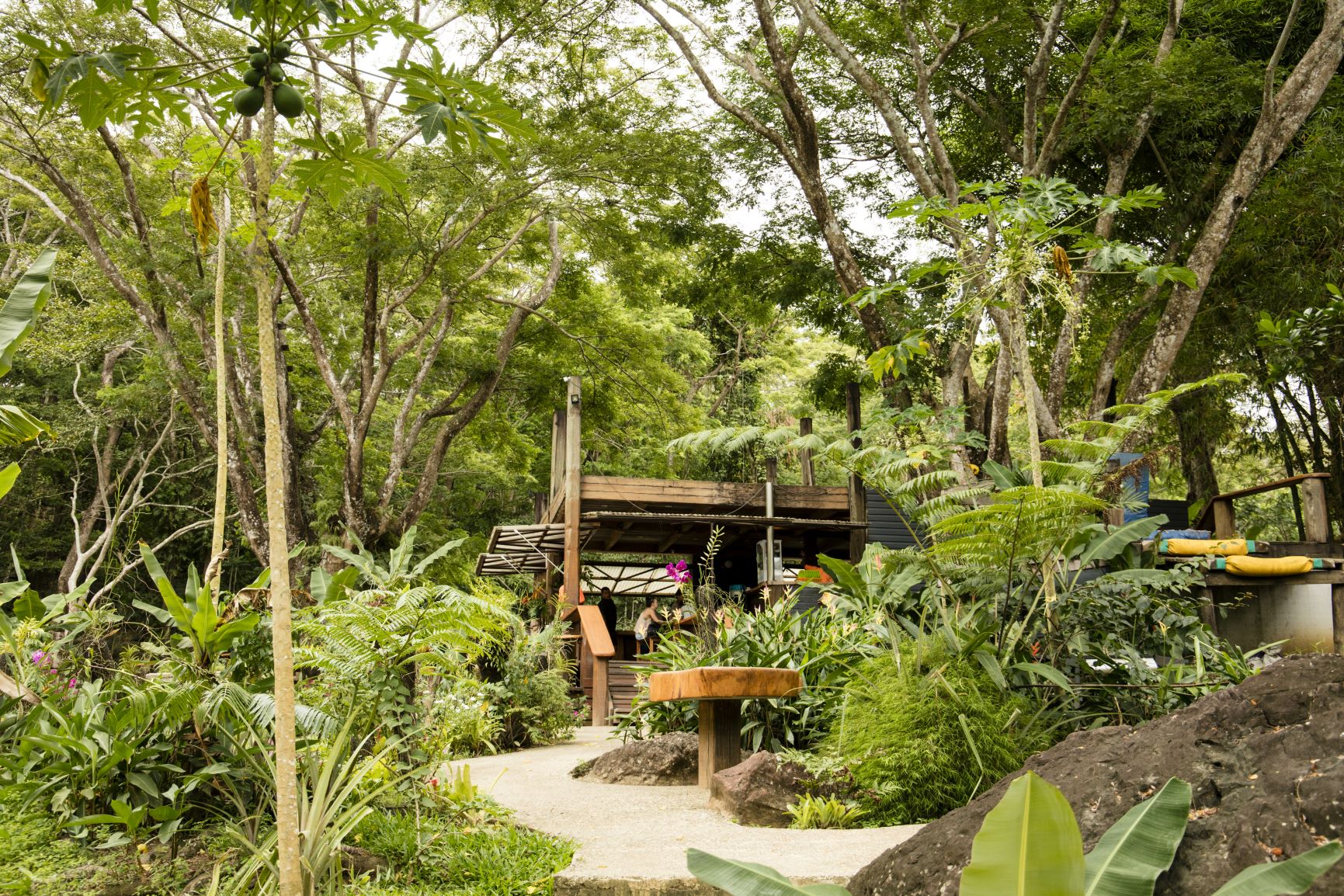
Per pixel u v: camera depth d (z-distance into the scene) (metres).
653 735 7.63
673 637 8.03
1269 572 9.46
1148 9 14.06
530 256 18.94
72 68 2.75
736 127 15.89
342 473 20.05
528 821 5.09
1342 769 2.54
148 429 22.64
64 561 23.59
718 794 5.34
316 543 17.03
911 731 5.17
